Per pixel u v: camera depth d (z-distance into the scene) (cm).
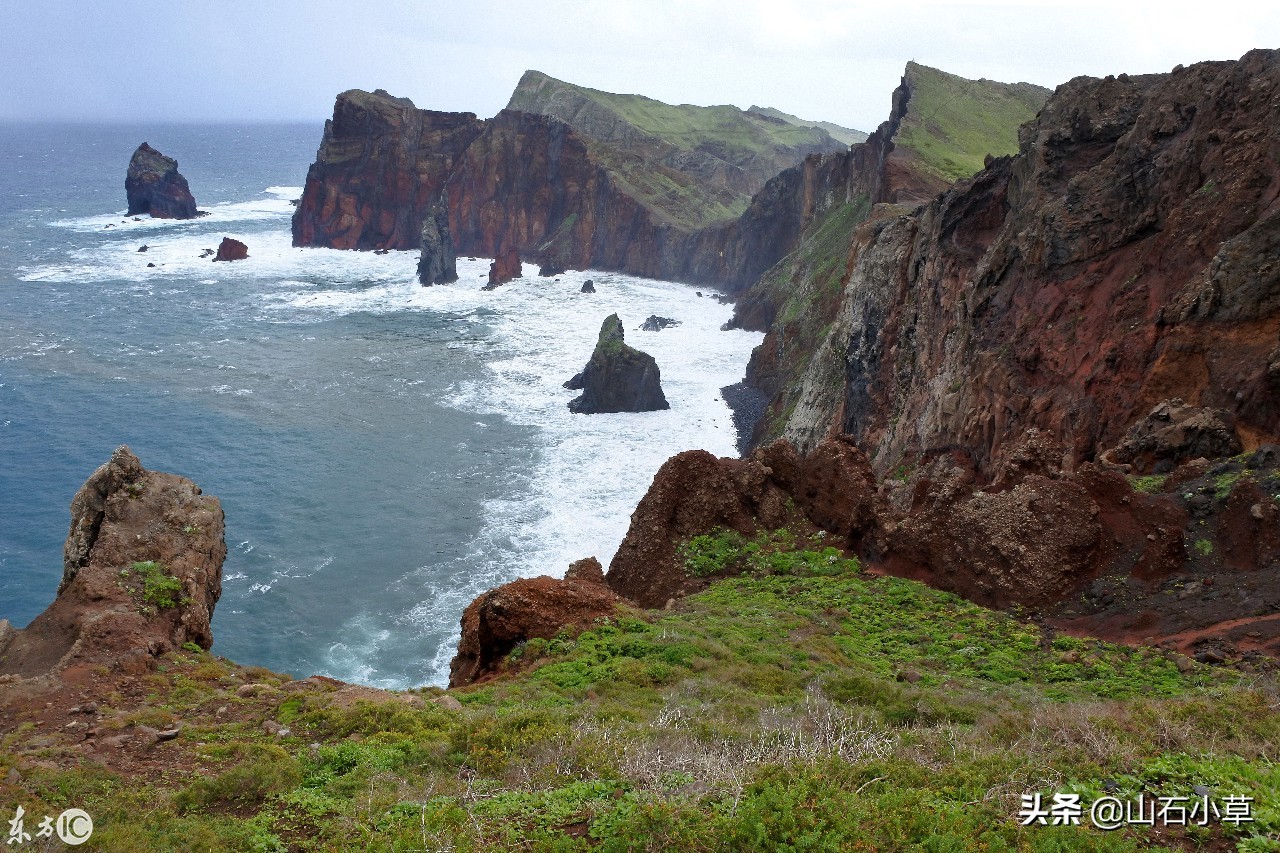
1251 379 2766
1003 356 3994
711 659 1873
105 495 2273
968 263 5031
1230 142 3466
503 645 2098
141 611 1980
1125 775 1141
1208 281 3067
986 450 3875
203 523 2245
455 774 1347
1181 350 3073
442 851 1077
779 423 7250
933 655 2025
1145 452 2841
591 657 1905
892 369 5869
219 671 1869
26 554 5397
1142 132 3891
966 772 1171
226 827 1187
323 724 1566
